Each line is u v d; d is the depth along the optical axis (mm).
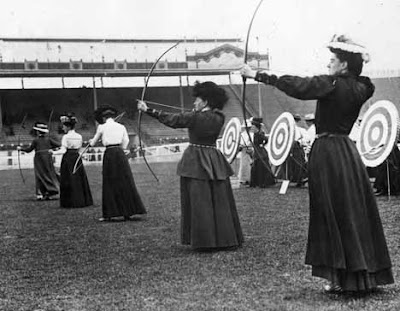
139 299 4227
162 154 32375
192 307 3949
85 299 4309
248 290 4324
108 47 35875
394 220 7293
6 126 36000
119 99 39188
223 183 6141
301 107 40438
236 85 41562
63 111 37688
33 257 6059
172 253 5949
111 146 8617
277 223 7531
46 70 34812
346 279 3930
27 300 4359
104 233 7473
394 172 10242
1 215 10016
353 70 4176
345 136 4102
